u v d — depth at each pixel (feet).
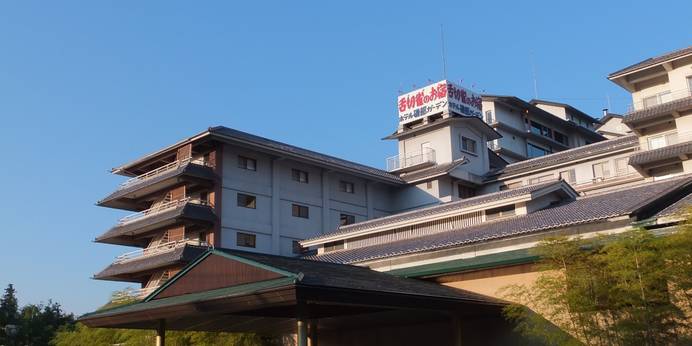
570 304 53.16
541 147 242.37
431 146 193.06
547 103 261.03
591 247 55.26
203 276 60.13
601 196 88.53
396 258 88.69
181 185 158.71
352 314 67.51
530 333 57.67
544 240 58.29
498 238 78.43
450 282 73.82
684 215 57.93
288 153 165.07
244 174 159.94
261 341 89.71
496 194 100.27
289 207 167.02
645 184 88.48
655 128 153.48
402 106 202.69
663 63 149.28
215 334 88.89
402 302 55.77
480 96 210.18
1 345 173.17
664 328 50.55
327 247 121.19
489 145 221.25
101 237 168.35
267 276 53.21
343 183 182.19
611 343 52.60
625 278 51.16
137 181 167.84
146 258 153.28
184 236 157.07
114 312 65.62
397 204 192.24
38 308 187.32
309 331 74.38
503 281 68.74
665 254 49.65
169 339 91.76
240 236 154.81
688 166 141.90
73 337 120.67
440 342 72.54
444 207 106.32
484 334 68.39
